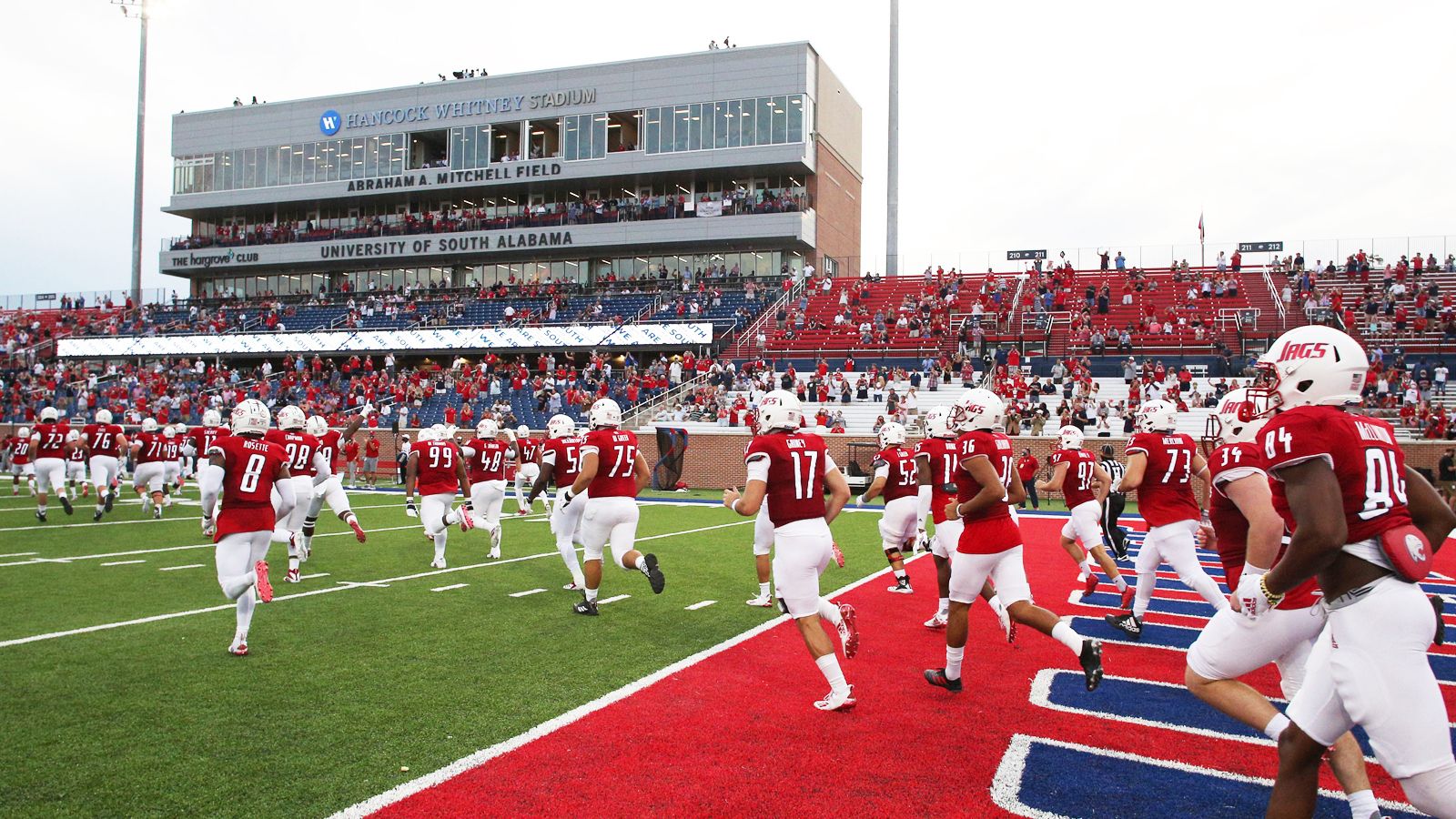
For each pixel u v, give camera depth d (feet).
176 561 33.83
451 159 140.36
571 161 133.59
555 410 98.07
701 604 27.27
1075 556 29.07
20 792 12.51
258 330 132.57
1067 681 19.07
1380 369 80.18
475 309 128.88
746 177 132.87
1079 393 79.51
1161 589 31.65
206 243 151.94
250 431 20.98
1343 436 9.68
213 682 18.01
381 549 39.55
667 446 85.81
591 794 12.75
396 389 107.76
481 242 134.72
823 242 135.23
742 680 18.85
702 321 112.27
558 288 131.03
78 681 17.94
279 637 22.11
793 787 13.08
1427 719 9.30
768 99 126.62
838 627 17.02
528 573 32.91
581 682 18.42
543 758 14.10
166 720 15.65
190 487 74.18
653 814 12.09
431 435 34.19
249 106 151.02
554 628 23.62
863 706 17.12
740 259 131.85
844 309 111.14
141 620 23.70
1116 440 72.28
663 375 101.81
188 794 12.53
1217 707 12.08
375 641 21.86
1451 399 76.13
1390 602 9.49
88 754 13.96
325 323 133.69
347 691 17.53
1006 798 12.76
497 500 37.55
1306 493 9.60
